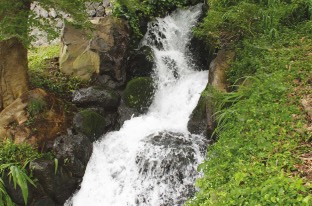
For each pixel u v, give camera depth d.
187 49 8.55
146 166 5.76
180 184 5.48
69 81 7.20
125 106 7.15
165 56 8.17
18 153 5.35
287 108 4.38
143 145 6.05
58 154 5.57
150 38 8.52
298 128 4.00
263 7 6.48
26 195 4.84
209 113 5.88
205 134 5.96
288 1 6.72
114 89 7.39
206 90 6.28
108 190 5.78
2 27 4.90
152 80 7.54
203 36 7.64
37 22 5.34
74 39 7.42
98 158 6.20
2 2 4.95
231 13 6.18
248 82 5.52
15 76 6.12
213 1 7.16
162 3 8.75
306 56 5.50
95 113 6.52
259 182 3.25
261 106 4.62
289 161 3.49
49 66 7.56
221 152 4.18
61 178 5.42
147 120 6.95
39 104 6.04
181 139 6.07
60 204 5.57
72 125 6.28
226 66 6.30
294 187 2.93
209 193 3.48
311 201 2.75
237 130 4.45
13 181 5.01
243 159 3.83
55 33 5.41
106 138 6.59
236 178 3.34
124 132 6.63
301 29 6.22
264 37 6.25
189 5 9.05
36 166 5.20
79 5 5.50
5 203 4.91
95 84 7.30
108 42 7.43
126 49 7.64
